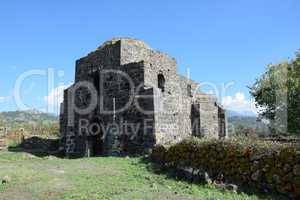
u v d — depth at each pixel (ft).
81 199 37.01
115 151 78.13
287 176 39.63
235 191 42.09
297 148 40.16
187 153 52.95
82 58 89.10
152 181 47.50
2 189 41.04
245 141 47.80
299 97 113.91
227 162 46.60
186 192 41.63
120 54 80.59
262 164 42.47
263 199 39.17
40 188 41.47
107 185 43.60
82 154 85.10
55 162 62.34
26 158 68.95
